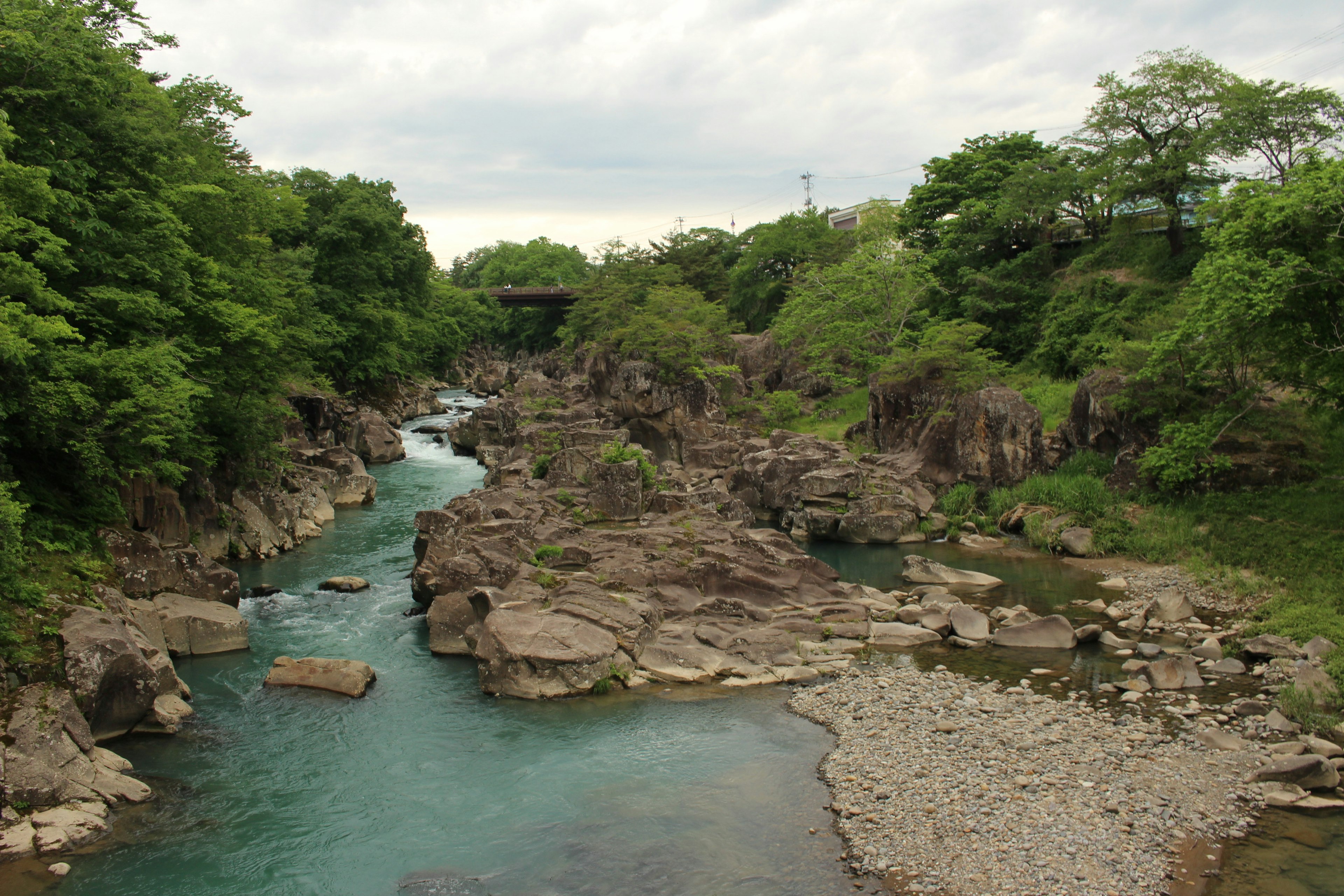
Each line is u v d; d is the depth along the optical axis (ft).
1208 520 113.80
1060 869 46.50
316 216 230.07
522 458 157.79
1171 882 45.34
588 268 591.78
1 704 55.42
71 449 79.05
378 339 245.24
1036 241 218.38
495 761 61.41
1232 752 60.03
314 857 49.26
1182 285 169.99
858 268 224.33
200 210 108.68
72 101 82.23
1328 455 117.08
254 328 106.73
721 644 83.10
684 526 109.40
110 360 79.41
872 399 172.86
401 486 178.91
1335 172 90.79
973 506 140.05
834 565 119.55
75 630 63.41
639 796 56.29
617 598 86.43
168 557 88.84
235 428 117.08
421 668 80.23
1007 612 92.43
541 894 45.78
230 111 126.11
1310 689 66.44
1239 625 86.99
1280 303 90.84
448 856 49.39
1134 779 56.29
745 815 53.67
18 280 66.33
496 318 508.12
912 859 47.98
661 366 197.36
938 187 236.43
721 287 317.83
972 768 58.23
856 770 58.70
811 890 45.65
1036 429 139.23
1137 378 124.06
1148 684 73.20
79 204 81.71
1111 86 185.06
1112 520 121.39
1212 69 176.65
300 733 66.08
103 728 62.59
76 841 49.90
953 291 215.72
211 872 47.62
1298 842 49.01
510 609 81.41
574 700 72.90
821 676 78.07
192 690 73.77
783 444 166.91
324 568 115.03
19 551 66.03
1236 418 114.73
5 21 76.43
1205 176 179.63
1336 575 91.56
